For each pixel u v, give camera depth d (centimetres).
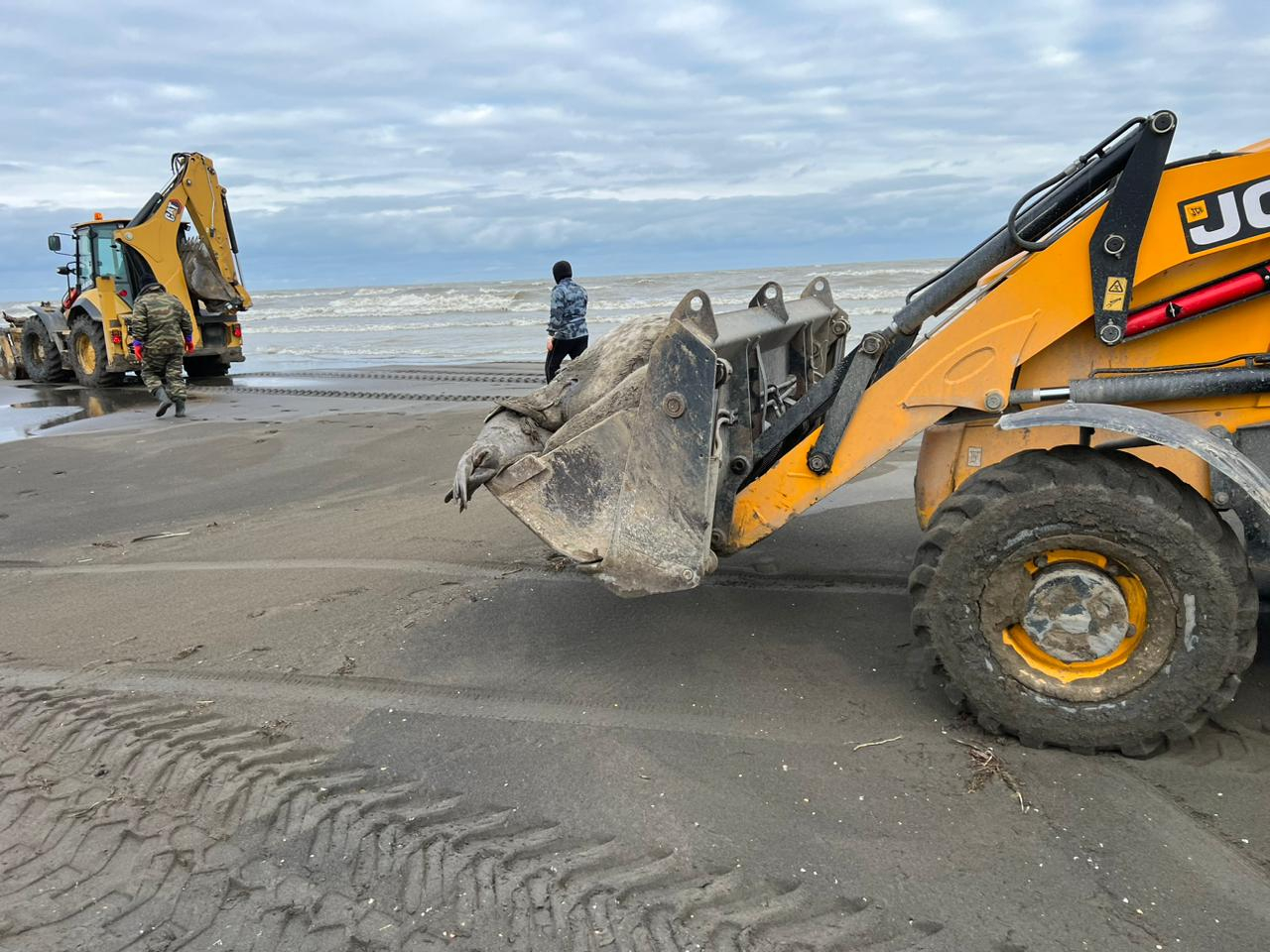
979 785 279
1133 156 285
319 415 1095
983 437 350
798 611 420
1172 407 312
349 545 563
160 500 717
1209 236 285
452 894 245
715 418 322
